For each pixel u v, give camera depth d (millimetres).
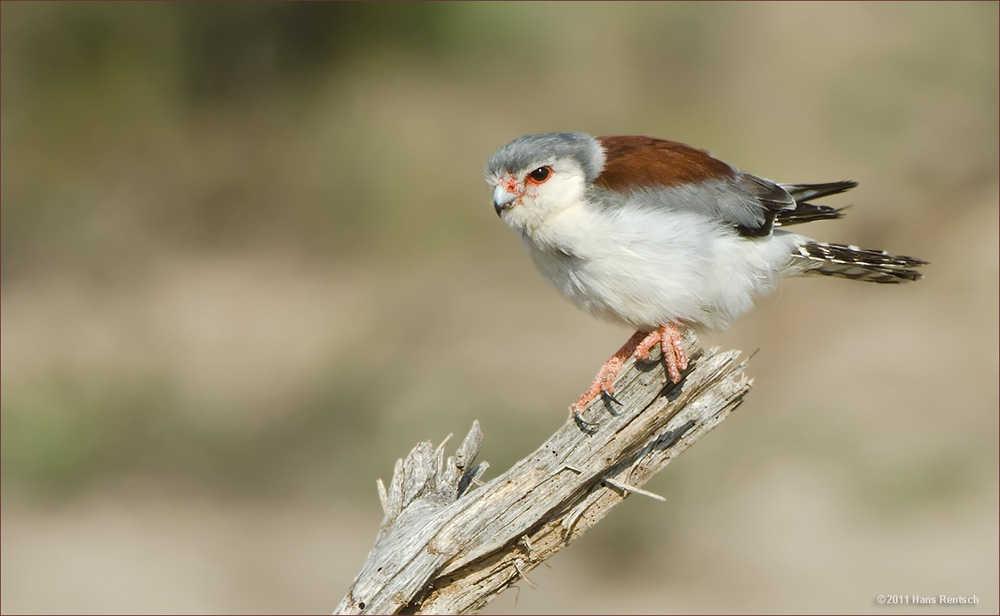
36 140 17391
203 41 17625
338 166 17328
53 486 12742
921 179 16109
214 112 17891
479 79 17422
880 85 16578
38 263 17453
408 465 5469
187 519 12031
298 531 11773
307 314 16094
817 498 11422
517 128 17047
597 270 6000
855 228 15664
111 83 17375
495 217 17047
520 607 10211
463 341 14953
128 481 12859
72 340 15516
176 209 18047
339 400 13945
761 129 16453
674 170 6223
